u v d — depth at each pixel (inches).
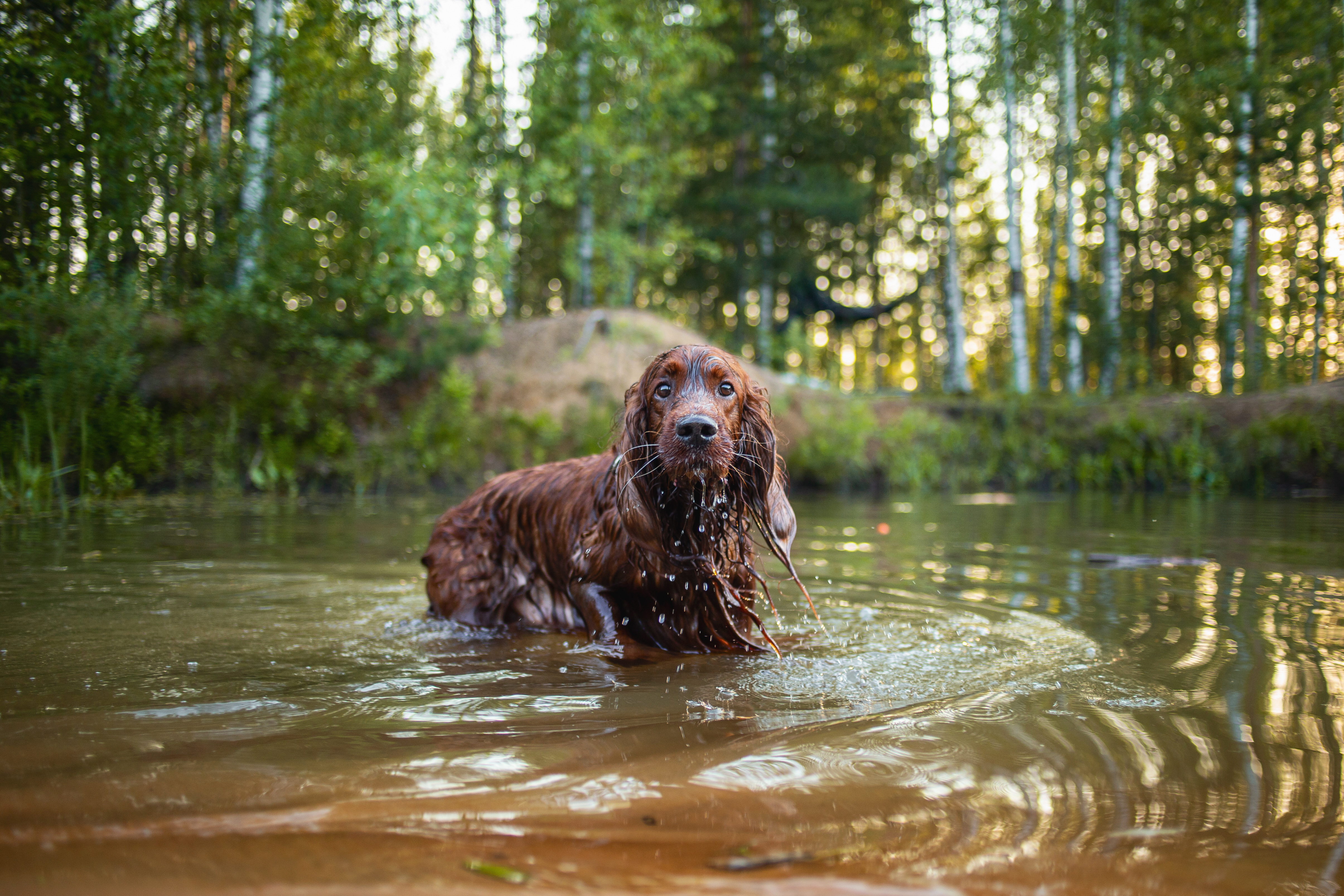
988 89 316.8
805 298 372.2
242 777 29.7
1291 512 128.1
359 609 58.1
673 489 48.2
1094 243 383.9
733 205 330.3
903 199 444.1
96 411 138.6
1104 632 48.9
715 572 48.6
